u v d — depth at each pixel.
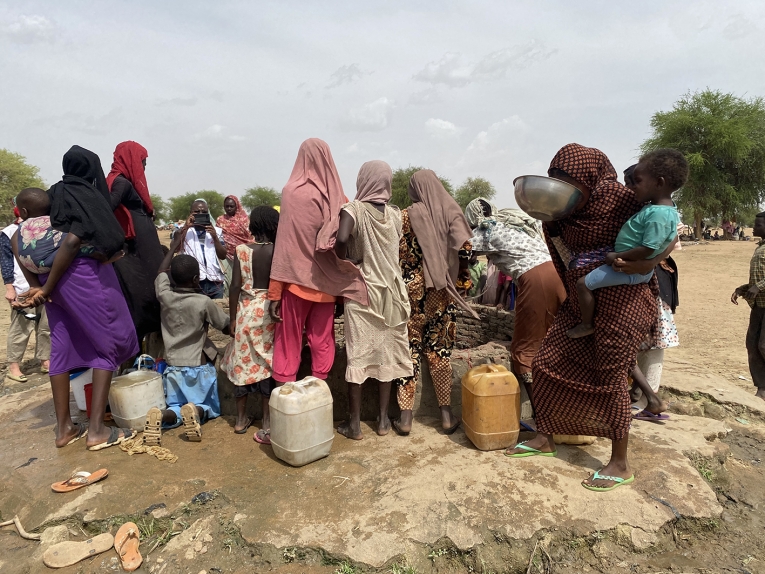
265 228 3.92
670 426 4.12
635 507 2.97
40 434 3.99
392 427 4.05
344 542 2.71
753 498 3.44
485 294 6.79
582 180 2.99
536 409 3.48
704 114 30.67
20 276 6.00
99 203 3.50
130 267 4.32
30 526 3.02
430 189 3.82
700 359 7.44
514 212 4.28
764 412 4.67
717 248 27.03
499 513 2.89
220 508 3.03
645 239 2.71
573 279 3.16
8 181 48.62
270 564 2.68
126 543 2.80
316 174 3.63
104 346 3.61
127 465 3.45
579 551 2.80
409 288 3.91
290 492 3.12
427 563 2.69
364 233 3.57
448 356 3.99
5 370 6.55
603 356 3.03
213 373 4.30
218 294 6.57
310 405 3.39
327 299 3.72
